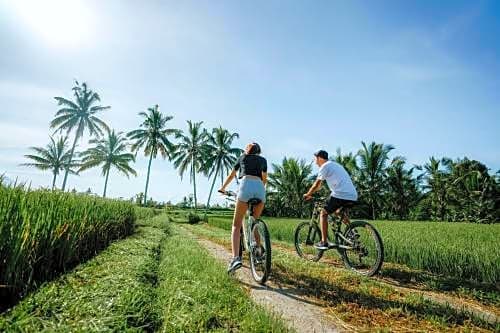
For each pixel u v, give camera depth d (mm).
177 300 2623
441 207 38688
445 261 4809
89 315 2113
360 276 4254
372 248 5945
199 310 2414
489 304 3402
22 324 1852
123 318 2102
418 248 5246
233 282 3551
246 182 4137
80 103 42062
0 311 2283
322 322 2668
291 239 9891
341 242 5160
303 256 6109
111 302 2326
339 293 3471
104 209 6398
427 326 2641
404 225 13484
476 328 2629
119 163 48656
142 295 2602
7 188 3467
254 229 4184
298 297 3334
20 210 2959
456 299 3578
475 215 34969
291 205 37938
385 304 3123
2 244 2500
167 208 55219
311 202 35875
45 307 2174
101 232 6059
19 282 2711
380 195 36906
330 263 5562
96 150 48375
